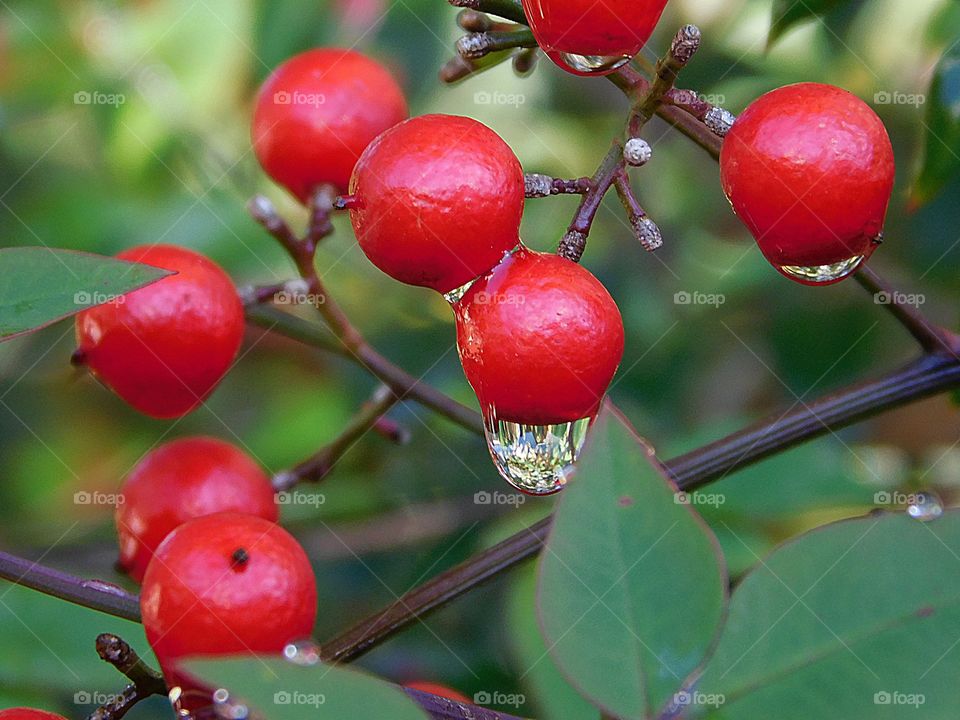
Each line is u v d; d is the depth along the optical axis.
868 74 0.17
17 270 0.11
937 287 0.17
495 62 0.14
